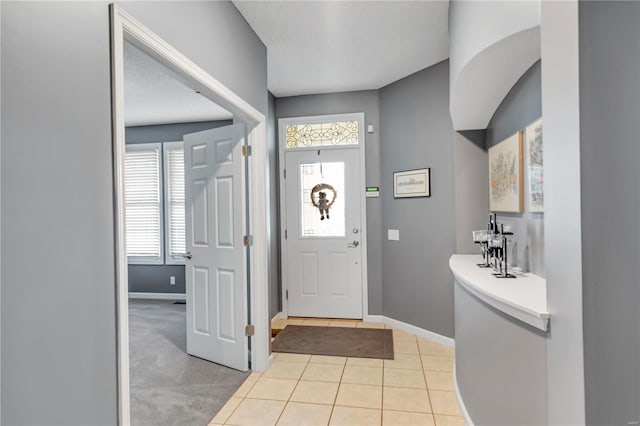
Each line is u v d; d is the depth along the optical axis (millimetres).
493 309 1782
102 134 1295
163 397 2590
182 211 5621
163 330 4129
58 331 1116
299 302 4516
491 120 3012
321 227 4465
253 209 2984
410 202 3914
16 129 1002
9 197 982
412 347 3506
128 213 5730
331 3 2566
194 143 3312
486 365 1880
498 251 2277
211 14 2207
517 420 1571
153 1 1630
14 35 1000
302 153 4492
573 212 1110
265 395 2605
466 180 3324
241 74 2654
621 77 1024
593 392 1053
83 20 1227
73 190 1173
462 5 2229
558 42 1187
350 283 4395
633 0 1018
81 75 1214
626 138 1023
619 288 1030
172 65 1818
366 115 4305
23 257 1016
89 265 1228
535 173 2070
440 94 3592
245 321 2992
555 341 1258
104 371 1285
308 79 3973
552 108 1242
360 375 2908
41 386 1063
